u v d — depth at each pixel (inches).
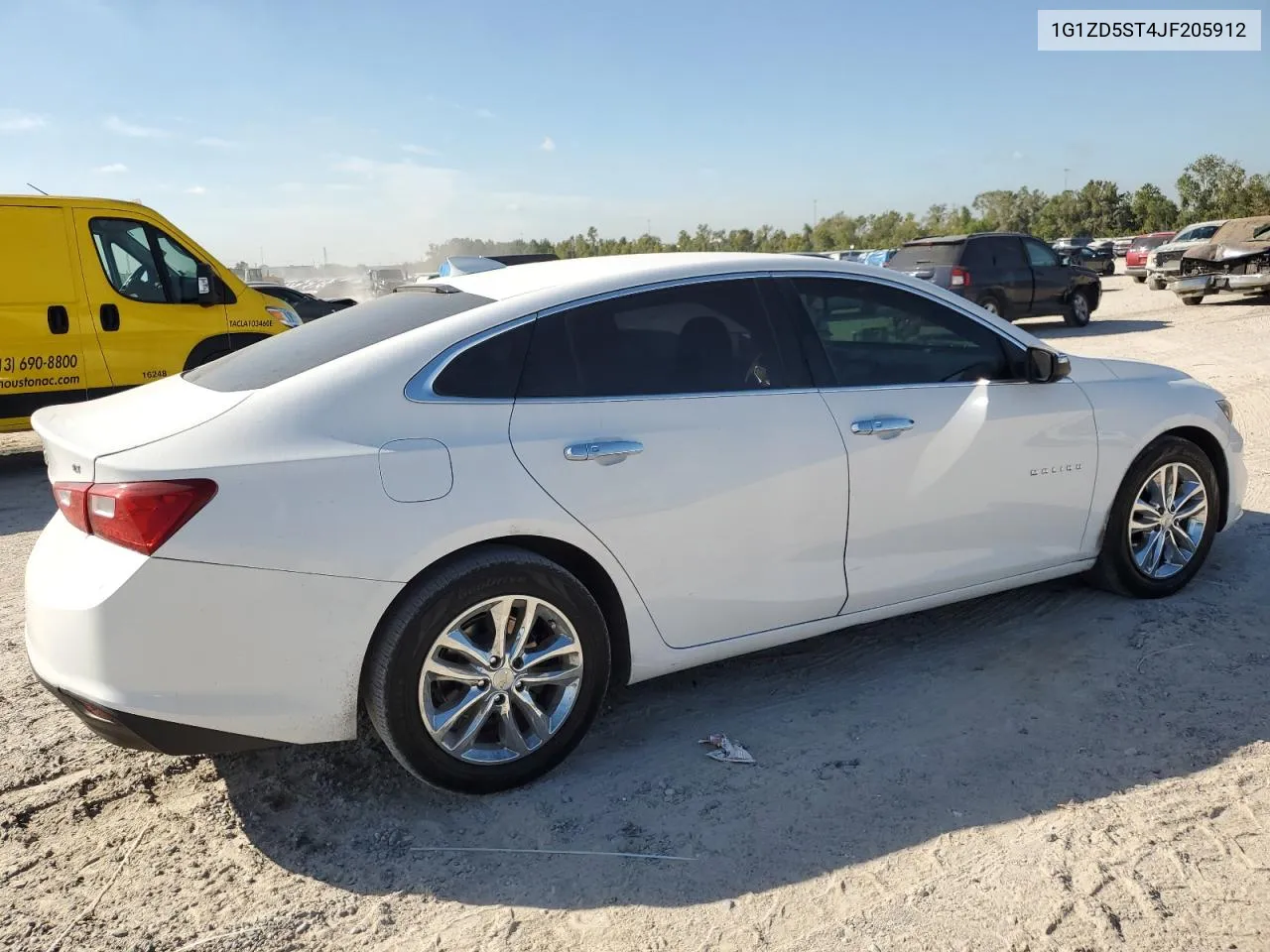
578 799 116.3
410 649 107.3
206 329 331.3
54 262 303.0
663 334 127.0
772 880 100.3
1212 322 631.8
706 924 94.0
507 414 114.9
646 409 122.1
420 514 107.6
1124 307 814.5
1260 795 110.6
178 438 104.0
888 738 127.8
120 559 100.1
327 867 104.9
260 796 118.9
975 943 89.7
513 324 118.8
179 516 99.1
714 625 129.0
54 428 116.6
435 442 110.1
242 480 101.7
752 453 126.8
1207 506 170.1
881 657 152.7
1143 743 123.3
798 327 135.9
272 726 105.8
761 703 139.5
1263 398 349.4
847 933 91.7
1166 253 822.5
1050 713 132.1
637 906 97.0
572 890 100.0
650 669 126.1
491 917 96.1
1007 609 168.9
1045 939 89.8
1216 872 97.9
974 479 144.6
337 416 108.1
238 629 102.0
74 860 106.7
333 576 104.3
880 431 135.9
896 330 143.9
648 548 121.3
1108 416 157.8
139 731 100.7
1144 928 90.6
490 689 113.7
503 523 111.4
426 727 109.9
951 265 634.8
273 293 649.6
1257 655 145.9
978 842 104.6
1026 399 150.1
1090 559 162.2
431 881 102.1
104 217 312.3
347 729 109.8
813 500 131.3
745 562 128.3
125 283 316.2
